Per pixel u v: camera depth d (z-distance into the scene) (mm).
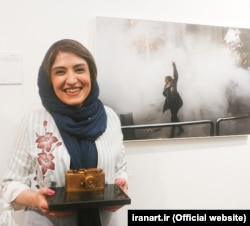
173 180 1284
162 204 1275
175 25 1213
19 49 1043
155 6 1206
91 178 767
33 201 754
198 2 1271
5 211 998
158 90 1199
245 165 1410
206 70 1271
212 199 1358
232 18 1327
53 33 1080
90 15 1120
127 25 1146
